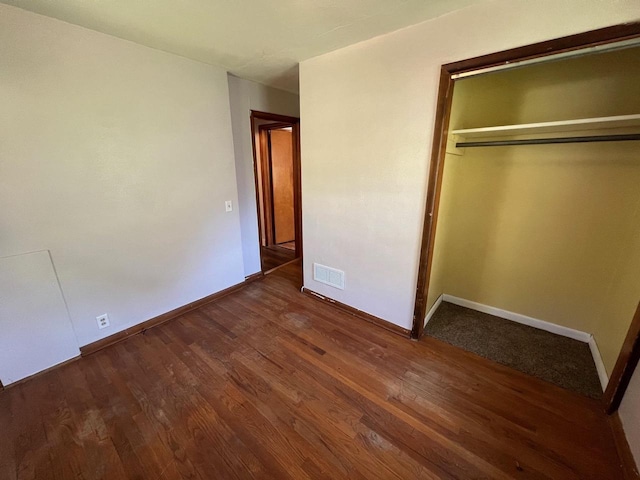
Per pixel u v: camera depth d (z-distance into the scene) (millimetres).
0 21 1556
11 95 1640
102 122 2006
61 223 1916
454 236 2719
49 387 1817
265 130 4676
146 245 2381
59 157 1853
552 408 1633
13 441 1458
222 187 2871
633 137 1596
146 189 2309
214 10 1639
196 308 2830
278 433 1493
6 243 1721
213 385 1826
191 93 2471
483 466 1321
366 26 1834
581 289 2195
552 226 2232
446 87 1751
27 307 1834
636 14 1215
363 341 2275
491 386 1799
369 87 2096
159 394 1754
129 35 1964
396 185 2125
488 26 1555
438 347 2189
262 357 2092
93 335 2170
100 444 1439
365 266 2473
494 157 2381
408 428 1514
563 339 2279
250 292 3195
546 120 2109
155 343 2271
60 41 1764
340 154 2398
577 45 1356
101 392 1777
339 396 1730
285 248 4961
